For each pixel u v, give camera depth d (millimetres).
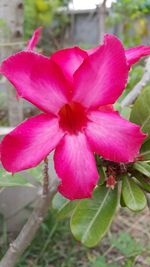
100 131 107
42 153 104
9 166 101
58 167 106
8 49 267
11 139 101
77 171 105
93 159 106
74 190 105
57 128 107
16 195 332
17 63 99
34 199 324
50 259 316
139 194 125
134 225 377
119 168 126
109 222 129
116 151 104
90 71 102
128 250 294
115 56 100
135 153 103
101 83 103
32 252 319
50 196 130
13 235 339
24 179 148
